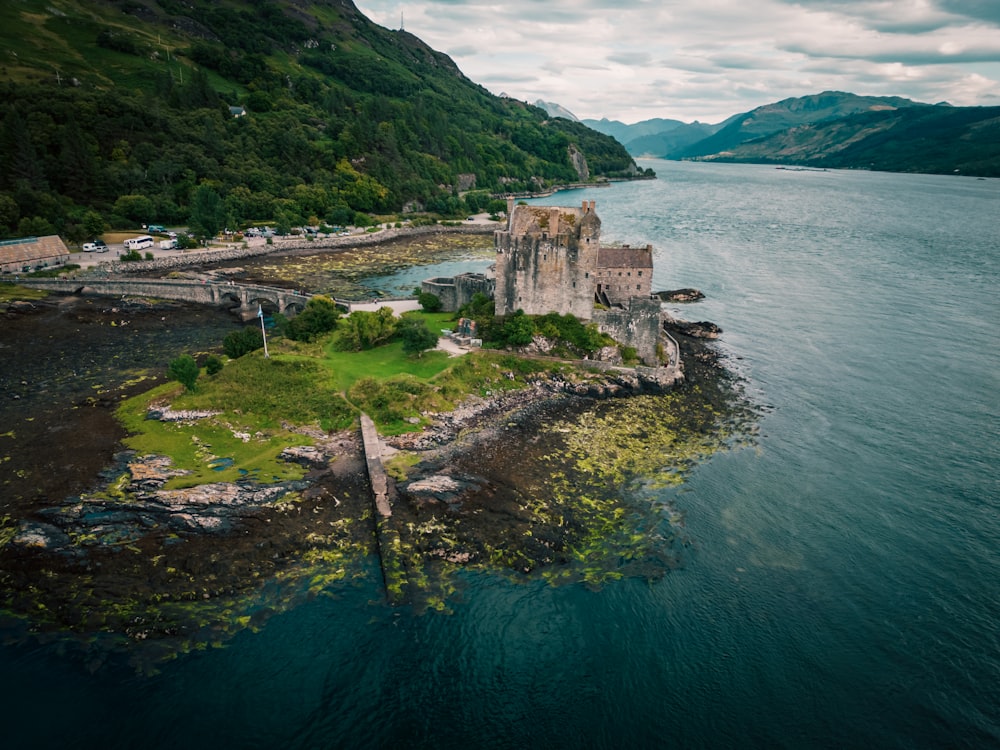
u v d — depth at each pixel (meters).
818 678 44.84
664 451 73.81
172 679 42.94
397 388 79.44
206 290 127.44
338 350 92.69
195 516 56.25
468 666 44.94
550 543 56.28
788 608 50.88
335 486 62.94
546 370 89.88
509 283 94.69
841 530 60.53
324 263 168.38
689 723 41.62
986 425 81.75
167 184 187.50
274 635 46.50
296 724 40.50
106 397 81.88
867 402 88.12
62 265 139.88
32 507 57.16
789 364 101.56
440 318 106.19
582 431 77.38
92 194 175.25
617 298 102.50
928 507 64.50
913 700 43.22
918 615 50.47
